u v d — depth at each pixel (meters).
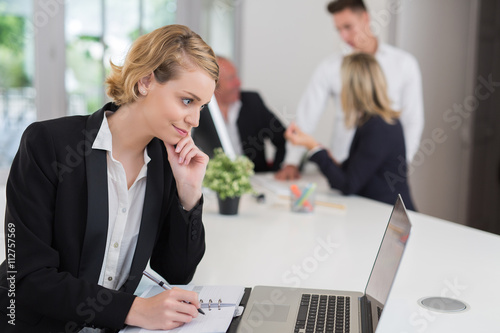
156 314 1.07
